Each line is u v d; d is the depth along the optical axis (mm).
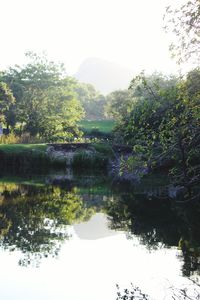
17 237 9953
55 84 44125
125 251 8812
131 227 11102
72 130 42906
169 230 10719
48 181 21844
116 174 24484
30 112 41000
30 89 42781
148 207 14164
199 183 16125
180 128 11023
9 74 45031
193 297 6324
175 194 16625
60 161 28484
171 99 10383
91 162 28312
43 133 40469
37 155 28516
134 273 7438
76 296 6379
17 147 29250
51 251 8758
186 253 8609
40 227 11086
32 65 43812
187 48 9195
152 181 21281
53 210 13703
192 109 9641
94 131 50250
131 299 6242
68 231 10648
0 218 12180
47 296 6359
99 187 19625
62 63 44469
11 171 26641
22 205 14508
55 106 42469
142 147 11250
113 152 28000
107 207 14305
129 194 17297
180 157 14250
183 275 7301
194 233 10383
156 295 6426
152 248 8984
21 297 6309
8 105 40031
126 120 16031
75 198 16281
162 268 7676
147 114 11484
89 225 11383
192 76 9695
